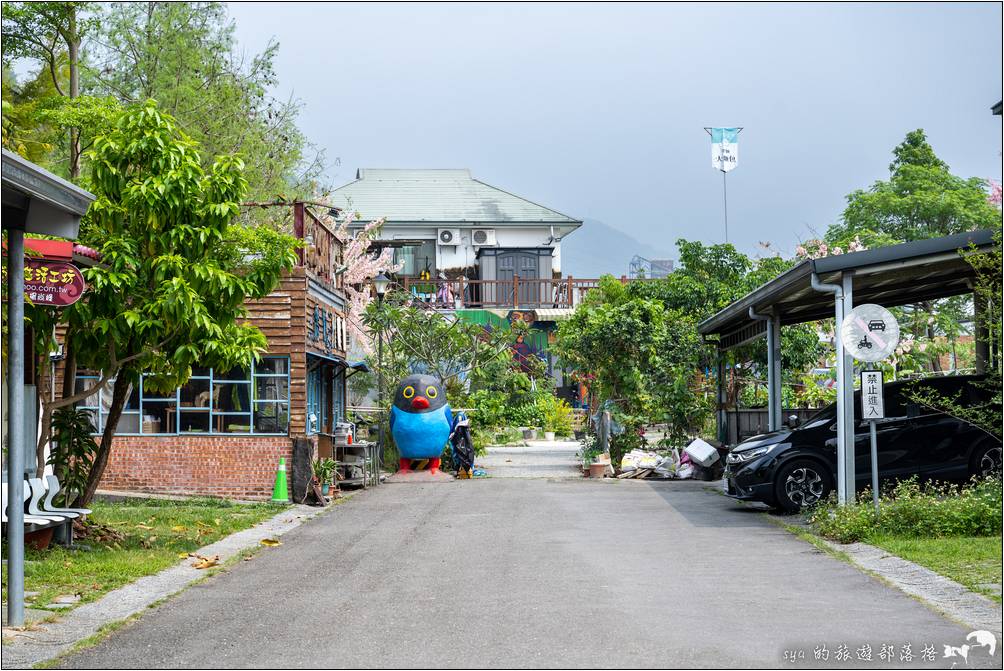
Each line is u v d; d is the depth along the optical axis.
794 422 16.34
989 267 13.06
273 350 18.48
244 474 18.38
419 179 47.56
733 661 6.66
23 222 8.33
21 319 8.23
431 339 27.88
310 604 8.69
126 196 12.11
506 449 30.91
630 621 7.84
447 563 10.94
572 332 25.11
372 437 25.27
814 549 11.74
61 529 11.75
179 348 12.14
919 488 15.09
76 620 8.10
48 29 22.30
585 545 12.30
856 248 30.72
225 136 26.98
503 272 44.00
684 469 22.83
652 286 31.17
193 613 8.35
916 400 14.00
